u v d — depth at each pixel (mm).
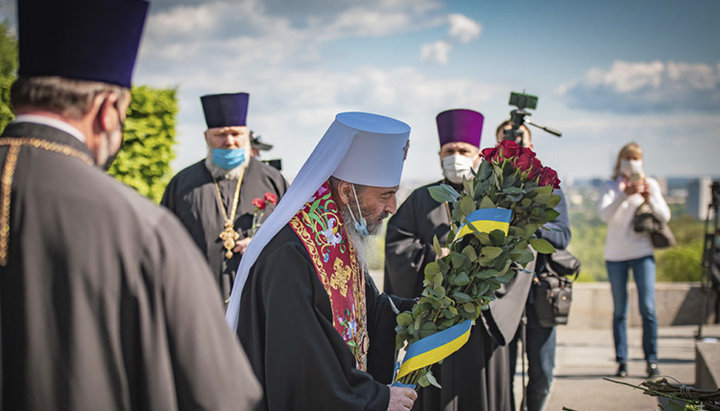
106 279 1271
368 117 2365
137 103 7664
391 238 3875
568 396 4840
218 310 1403
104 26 1366
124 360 1297
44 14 1325
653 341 5277
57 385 1234
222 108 4461
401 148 2297
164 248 1331
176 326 1327
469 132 3844
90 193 1299
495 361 3500
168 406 1312
